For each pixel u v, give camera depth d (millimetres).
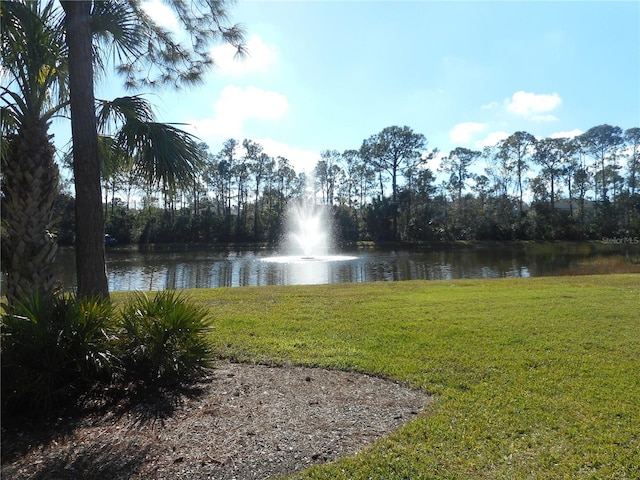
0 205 4207
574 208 56594
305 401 3553
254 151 50094
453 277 18203
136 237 42812
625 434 3020
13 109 4188
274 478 2438
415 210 50312
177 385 3822
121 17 4891
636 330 6137
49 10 4527
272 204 52000
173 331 3967
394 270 21156
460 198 52781
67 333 3424
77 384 3498
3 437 2896
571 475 2529
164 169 4699
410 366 4559
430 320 6906
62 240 35031
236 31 5258
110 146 5449
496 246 43031
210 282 16656
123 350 3811
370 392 3826
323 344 5469
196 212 48344
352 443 2861
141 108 4863
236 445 2777
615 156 51688
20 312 3527
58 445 2789
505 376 4258
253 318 7031
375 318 7062
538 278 13797
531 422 3211
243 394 3668
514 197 51688
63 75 5043
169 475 2439
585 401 3611
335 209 49875
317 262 25328
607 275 14594
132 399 3492
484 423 3189
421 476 2494
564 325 6469
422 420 3219
